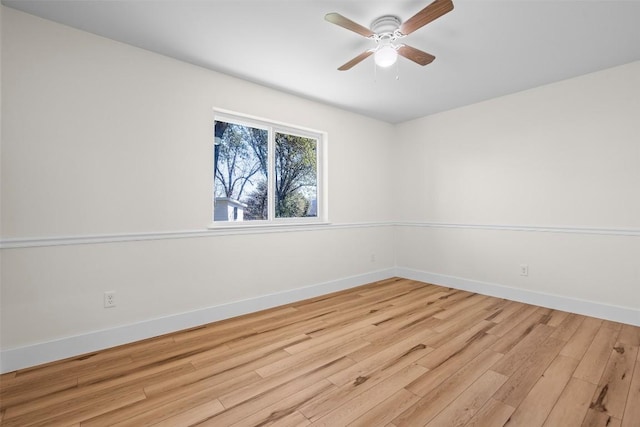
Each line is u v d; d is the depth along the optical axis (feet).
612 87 8.76
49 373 6.07
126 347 7.22
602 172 8.95
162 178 8.05
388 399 5.23
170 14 6.33
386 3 6.03
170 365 6.40
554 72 9.09
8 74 6.14
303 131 11.52
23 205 6.28
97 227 7.12
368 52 6.88
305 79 9.53
